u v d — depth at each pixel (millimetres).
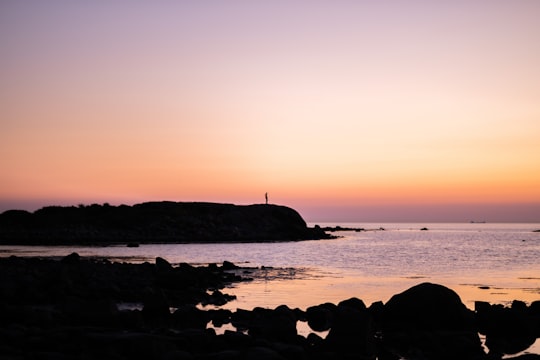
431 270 46312
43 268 34000
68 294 26469
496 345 19547
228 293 30969
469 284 36125
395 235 154250
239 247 84188
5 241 93312
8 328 16234
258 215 124625
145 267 38719
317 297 29172
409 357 17578
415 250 78062
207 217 118750
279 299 28438
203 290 31969
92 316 18328
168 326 20469
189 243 96000
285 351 15281
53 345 14562
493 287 34562
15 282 28250
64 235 103562
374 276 41031
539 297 30219
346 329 17016
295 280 38031
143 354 14289
